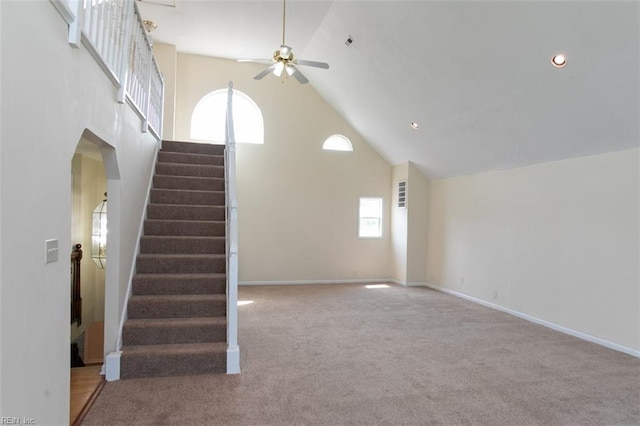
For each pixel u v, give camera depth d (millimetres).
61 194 1883
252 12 5266
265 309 5484
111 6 2744
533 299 5051
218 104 7211
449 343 4105
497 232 5750
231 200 3445
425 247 7609
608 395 2918
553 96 3914
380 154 7934
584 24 3096
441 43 4262
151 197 4672
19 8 1449
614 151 4062
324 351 3795
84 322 5023
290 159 7477
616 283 4016
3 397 1393
